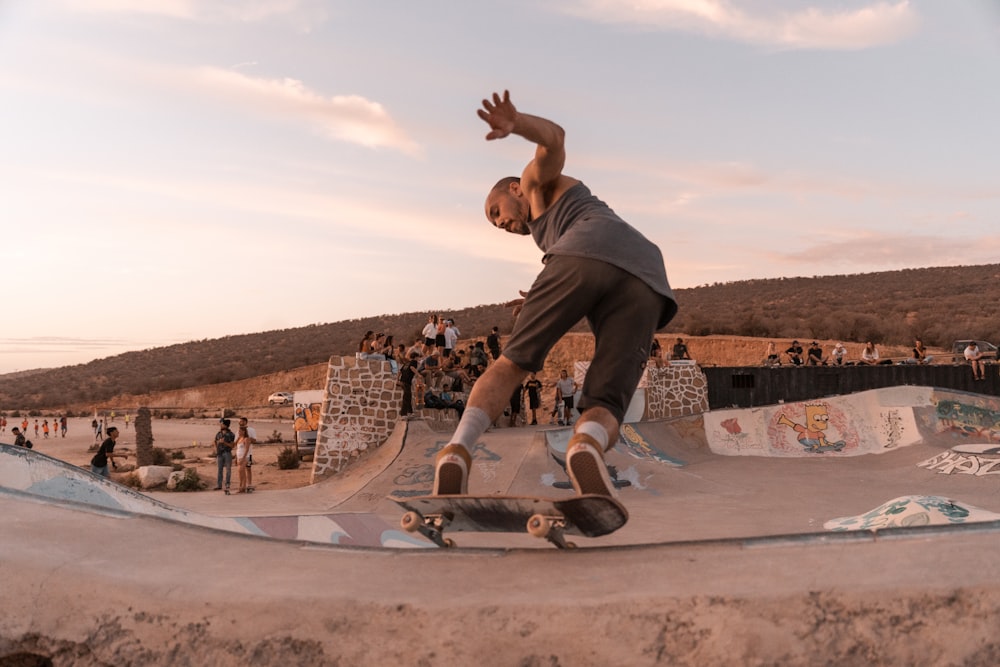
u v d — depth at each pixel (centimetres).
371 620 236
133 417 7812
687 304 8844
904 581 221
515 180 364
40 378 13925
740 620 216
